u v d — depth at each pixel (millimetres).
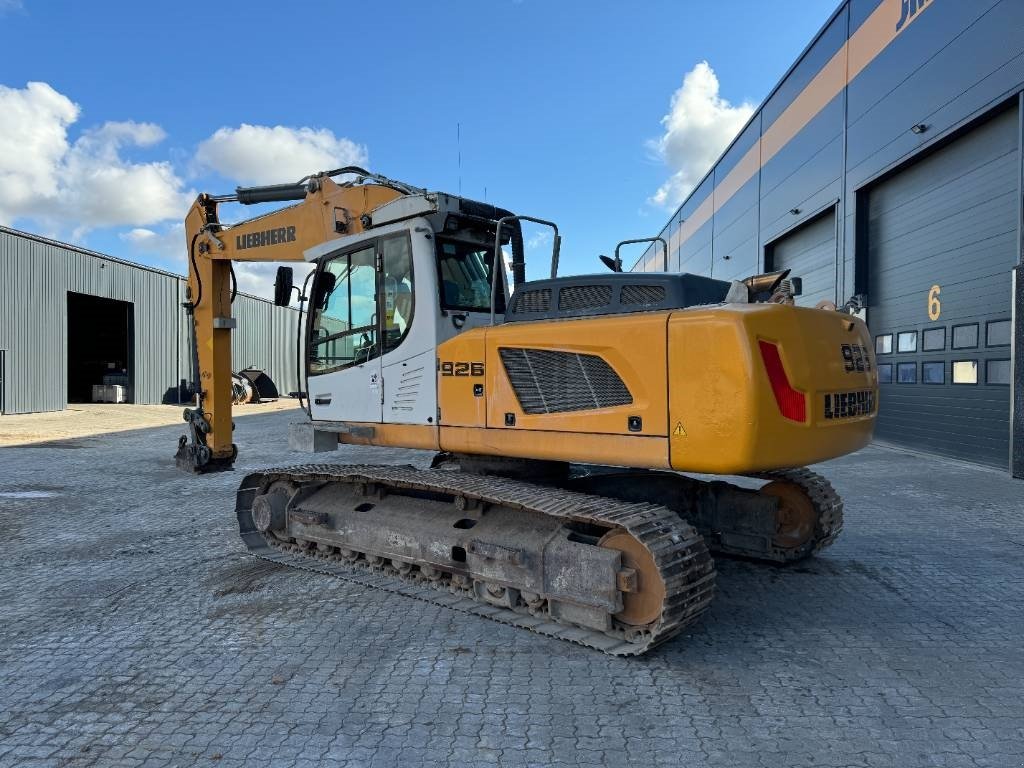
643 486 5113
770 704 2988
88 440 13914
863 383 3965
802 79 15070
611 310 3883
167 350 28609
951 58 9820
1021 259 8617
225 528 6328
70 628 3910
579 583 3494
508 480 4238
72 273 22875
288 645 3641
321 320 5289
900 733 2748
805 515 4910
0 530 6293
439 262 4531
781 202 16391
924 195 10930
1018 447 8508
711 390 3234
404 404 4602
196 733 2754
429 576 4297
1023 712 2916
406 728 2785
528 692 3096
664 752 2609
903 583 4625
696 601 3357
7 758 2576
